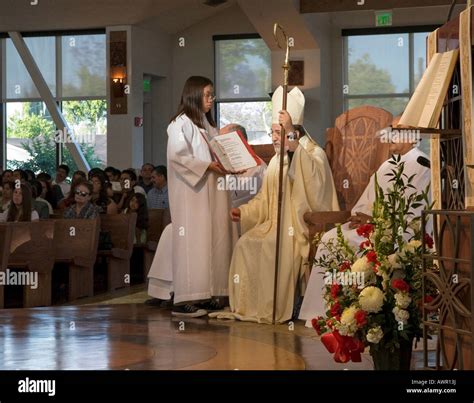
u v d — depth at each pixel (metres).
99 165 18.95
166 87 19.12
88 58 18.78
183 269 7.54
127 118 17.84
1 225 8.28
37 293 8.64
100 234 10.05
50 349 5.78
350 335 4.29
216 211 7.62
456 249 3.66
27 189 9.12
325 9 15.95
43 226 8.75
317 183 7.34
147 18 17.70
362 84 18.53
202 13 18.55
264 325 6.96
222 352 5.68
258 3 15.88
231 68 19.14
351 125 7.50
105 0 16.64
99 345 5.95
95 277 10.28
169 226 8.13
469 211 3.61
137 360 5.36
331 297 4.46
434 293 4.12
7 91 19.42
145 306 8.23
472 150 3.75
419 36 18.31
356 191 7.40
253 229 7.46
